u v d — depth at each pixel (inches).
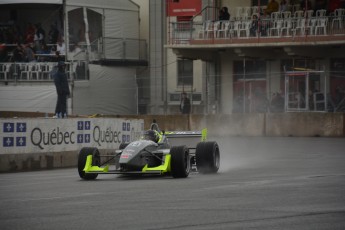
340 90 3673.7
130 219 935.0
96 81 4062.5
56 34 4143.7
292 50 3698.3
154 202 1091.9
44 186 1386.6
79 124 2081.7
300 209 1002.7
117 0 4266.7
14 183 1478.8
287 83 3496.6
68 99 3912.4
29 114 3075.8
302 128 3287.4
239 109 3917.3
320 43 3617.1
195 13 4224.9
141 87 4335.6
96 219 939.3
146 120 3501.5
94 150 1518.2
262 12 3882.9
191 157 1617.9
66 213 995.3
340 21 3595.0
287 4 3804.1
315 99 3491.6
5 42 4217.5
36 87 3961.6
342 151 2377.0
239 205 1047.6
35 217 964.6
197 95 4239.7
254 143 2896.2
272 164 1908.2
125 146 1605.6
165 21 4303.6
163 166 1445.6
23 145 1908.2
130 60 4242.1
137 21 4360.2
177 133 1664.6
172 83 4291.3
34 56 4092.0
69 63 3941.9
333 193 1177.4
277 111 3663.9
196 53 3991.1
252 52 3848.4
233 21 3875.5
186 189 1258.0
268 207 1024.9
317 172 1612.9
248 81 4052.7
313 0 3833.7
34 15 4244.6
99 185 1368.1
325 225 878.4
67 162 2034.9
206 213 976.3
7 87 4005.9
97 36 4195.4
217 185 1321.4
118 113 4168.3
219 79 4124.0
